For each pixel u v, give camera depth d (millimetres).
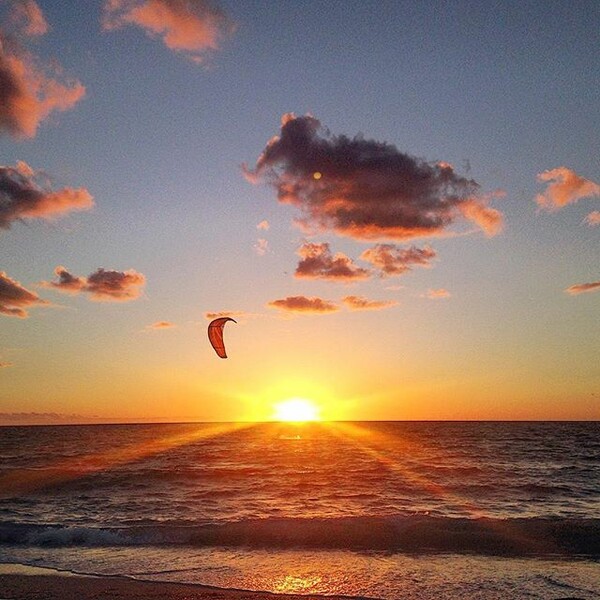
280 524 18984
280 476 36000
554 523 18750
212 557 16000
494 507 24250
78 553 16641
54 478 35281
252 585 13523
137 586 13508
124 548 17141
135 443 84750
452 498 26719
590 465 43594
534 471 38531
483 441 82062
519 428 157375
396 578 13914
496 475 36250
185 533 18328
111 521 21438
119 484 32656
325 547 16906
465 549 16562
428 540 17328
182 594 12930
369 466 42156
